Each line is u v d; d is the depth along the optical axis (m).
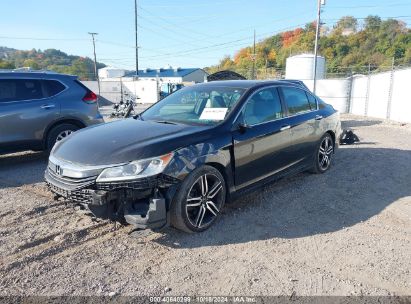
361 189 5.58
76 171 3.63
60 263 3.40
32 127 6.89
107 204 3.51
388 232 4.10
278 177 5.13
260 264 3.40
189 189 3.78
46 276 3.18
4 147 6.65
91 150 3.80
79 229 4.09
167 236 3.94
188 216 3.83
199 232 4.01
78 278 3.16
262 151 4.69
